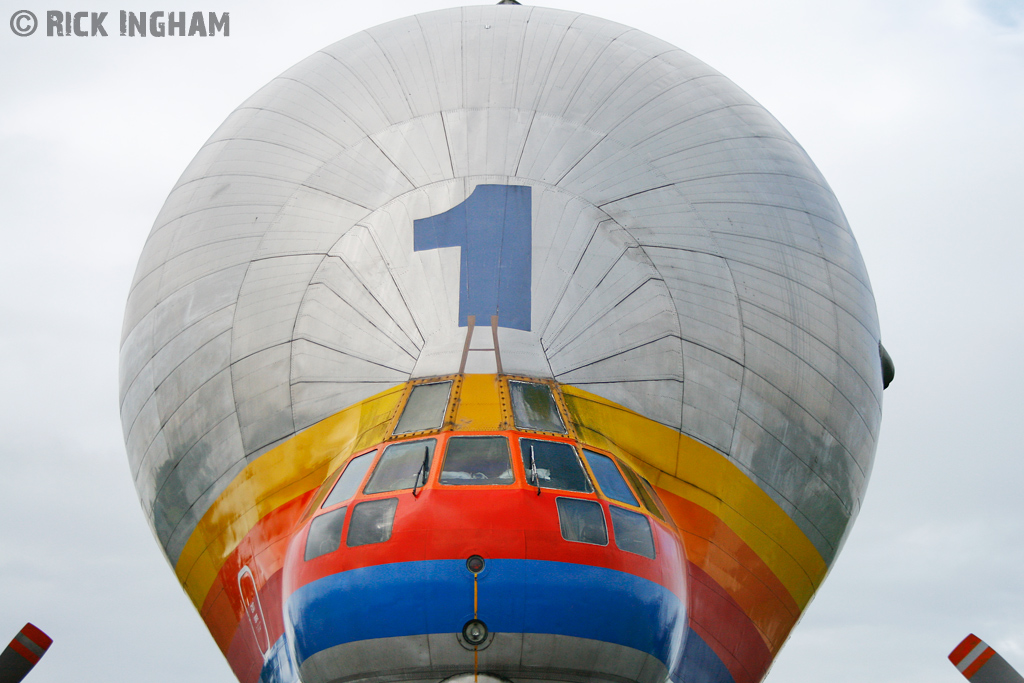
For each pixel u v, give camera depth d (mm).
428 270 15148
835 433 16406
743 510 15133
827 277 17281
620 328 14891
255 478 14961
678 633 12250
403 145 17219
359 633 11062
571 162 16812
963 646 13367
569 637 10953
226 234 17031
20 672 13109
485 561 10969
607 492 12172
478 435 12484
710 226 16578
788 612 15945
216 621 15664
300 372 15078
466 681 10828
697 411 14961
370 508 11742
